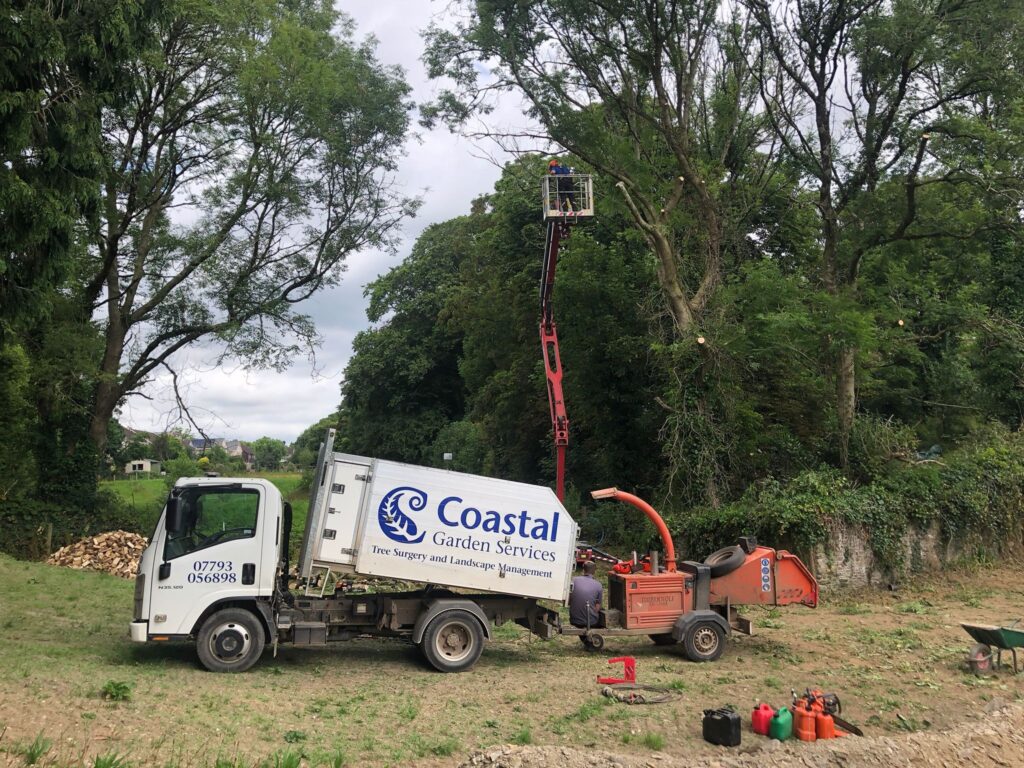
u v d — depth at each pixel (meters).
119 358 28.11
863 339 18.89
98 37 12.12
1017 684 9.70
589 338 25.31
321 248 29.67
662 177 23.28
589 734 7.44
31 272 11.81
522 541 10.64
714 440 20.38
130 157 25.34
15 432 24.86
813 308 19.95
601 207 21.42
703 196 21.62
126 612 14.45
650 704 8.55
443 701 8.49
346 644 11.98
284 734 6.92
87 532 24.98
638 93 22.19
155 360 28.81
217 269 28.58
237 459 79.38
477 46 20.78
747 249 26.34
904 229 20.41
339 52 29.00
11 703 6.73
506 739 7.20
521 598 10.94
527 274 29.38
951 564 18.50
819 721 7.46
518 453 34.06
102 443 27.94
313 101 26.88
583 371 25.97
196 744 6.30
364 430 55.44
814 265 26.38
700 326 20.45
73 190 11.82
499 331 32.19
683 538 19.14
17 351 23.61
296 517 19.47
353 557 10.00
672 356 20.97
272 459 96.69
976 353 26.95
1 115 10.51
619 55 21.36
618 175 21.36
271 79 25.95
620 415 26.58
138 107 24.94
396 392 53.88
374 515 10.10
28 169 11.57
